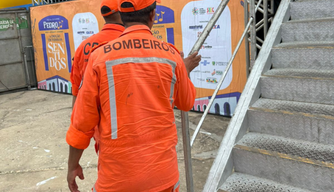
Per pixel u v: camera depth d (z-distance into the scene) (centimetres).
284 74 284
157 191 151
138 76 147
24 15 819
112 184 151
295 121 249
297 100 276
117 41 151
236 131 257
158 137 152
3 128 541
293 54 300
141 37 153
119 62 146
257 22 482
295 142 246
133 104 147
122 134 147
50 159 405
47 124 548
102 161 154
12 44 813
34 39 821
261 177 240
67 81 768
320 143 241
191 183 232
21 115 616
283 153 230
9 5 909
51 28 766
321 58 287
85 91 148
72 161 161
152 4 159
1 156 423
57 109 642
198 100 553
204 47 523
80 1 684
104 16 247
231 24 482
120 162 148
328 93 261
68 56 747
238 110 272
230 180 239
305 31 318
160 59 152
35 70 859
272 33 326
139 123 147
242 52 480
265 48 315
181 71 161
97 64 146
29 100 739
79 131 152
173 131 159
